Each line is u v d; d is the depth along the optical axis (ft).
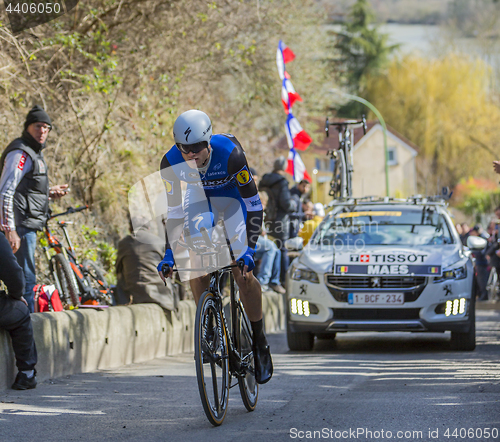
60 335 44.06
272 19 111.24
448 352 56.29
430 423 30.07
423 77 375.86
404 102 381.40
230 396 38.37
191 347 62.34
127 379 43.55
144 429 30.17
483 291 128.47
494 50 360.48
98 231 76.64
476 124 359.66
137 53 88.33
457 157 373.20
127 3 84.53
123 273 57.52
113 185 79.25
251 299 33.71
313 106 146.00
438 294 55.11
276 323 82.02
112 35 85.66
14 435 28.99
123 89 86.38
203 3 93.09
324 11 151.43
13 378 39.63
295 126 100.78
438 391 37.29
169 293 57.52
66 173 76.95
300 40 139.44
